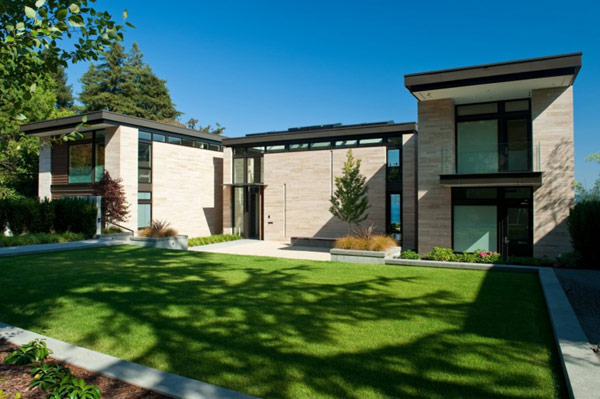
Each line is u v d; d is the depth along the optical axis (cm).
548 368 450
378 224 1927
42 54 459
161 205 2198
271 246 2002
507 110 1455
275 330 577
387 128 1891
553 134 1309
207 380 414
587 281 928
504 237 1402
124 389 386
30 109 461
